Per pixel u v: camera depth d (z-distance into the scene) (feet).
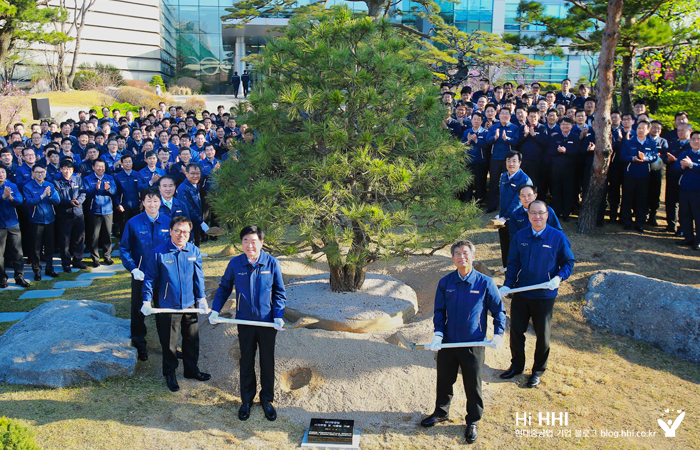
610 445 14.33
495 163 32.19
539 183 32.22
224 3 119.55
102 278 28.14
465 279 14.51
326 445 14.23
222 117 49.80
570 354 19.89
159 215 19.17
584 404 16.43
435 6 56.59
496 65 60.59
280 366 17.54
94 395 16.26
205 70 121.29
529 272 17.08
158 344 20.13
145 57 118.83
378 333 19.69
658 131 30.09
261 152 18.19
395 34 21.63
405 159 18.40
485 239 29.68
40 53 97.35
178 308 16.61
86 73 97.40
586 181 30.81
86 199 30.60
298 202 16.89
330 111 19.20
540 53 41.57
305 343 18.38
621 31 33.04
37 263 27.91
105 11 112.37
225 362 18.28
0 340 19.21
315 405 16.21
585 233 29.53
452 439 14.65
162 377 17.78
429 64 54.65
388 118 18.80
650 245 28.04
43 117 56.13
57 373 16.70
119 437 14.10
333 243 18.22
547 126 31.58
